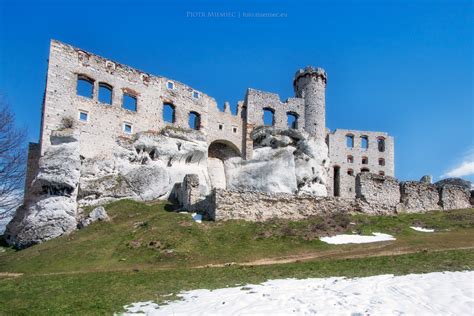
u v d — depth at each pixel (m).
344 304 15.57
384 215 41.09
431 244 30.38
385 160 84.19
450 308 14.75
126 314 16.16
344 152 82.44
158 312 16.08
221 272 23.92
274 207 38.12
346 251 29.62
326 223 36.47
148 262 28.70
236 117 67.25
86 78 53.00
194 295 18.62
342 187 80.62
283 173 61.94
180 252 29.81
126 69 57.06
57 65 50.66
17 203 34.09
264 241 32.28
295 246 31.42
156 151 55.44
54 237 40.28
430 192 45.66
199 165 60.06
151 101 58.47
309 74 72.81
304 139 65.88
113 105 54.47
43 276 25.31
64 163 44.31
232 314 15.12
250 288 19.31
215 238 32.62
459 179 67.38
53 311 17.34
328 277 21.11
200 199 42.50
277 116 69.31
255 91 69.06
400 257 24.78
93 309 17.22
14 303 18.95
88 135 51.09
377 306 15.12
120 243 32.62
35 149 51.62
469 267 20.98
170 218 37.69
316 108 71.12
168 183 52.91
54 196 42.62
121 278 23.30
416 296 16.31
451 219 40.25
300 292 17.92
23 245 40.12
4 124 31.52
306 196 39.66
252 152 65.81
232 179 63.84
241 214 36.84
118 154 52.38
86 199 46.34
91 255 30.64
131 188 49.62
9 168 31.62
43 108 51.47
